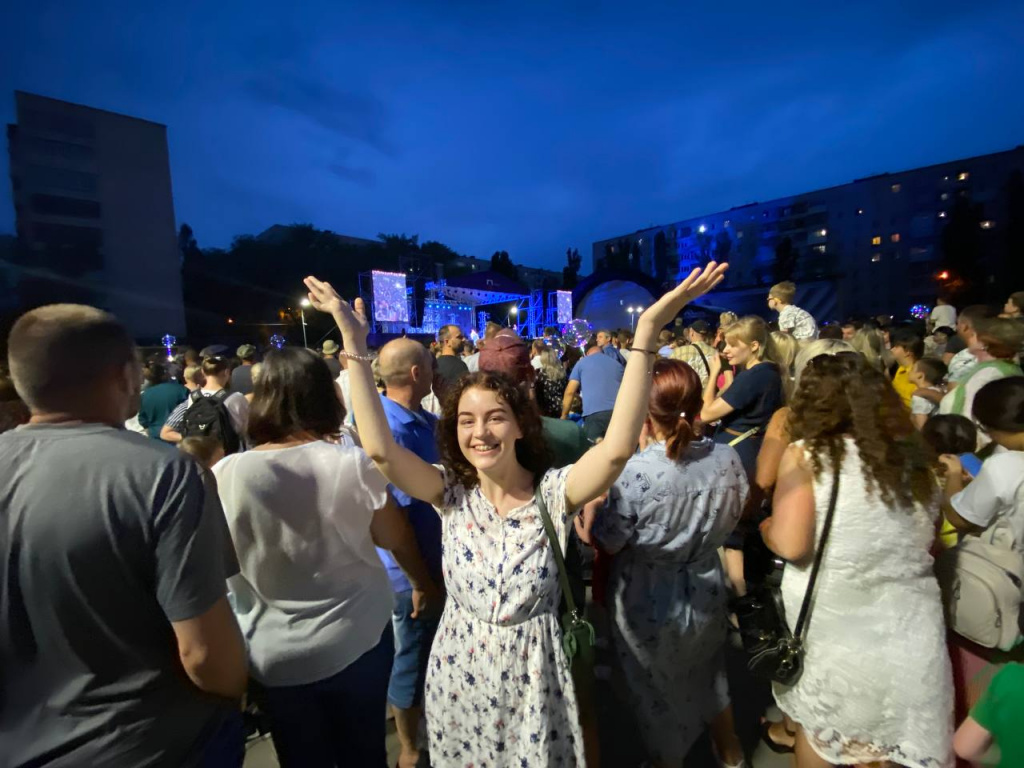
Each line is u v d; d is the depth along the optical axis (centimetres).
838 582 164
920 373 414
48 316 118
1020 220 3678
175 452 121
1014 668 104
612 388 470
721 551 355
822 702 167
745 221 5219
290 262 5059
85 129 3181
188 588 115
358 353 165
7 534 107
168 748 121
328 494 161
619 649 205
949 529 252
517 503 162
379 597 180
